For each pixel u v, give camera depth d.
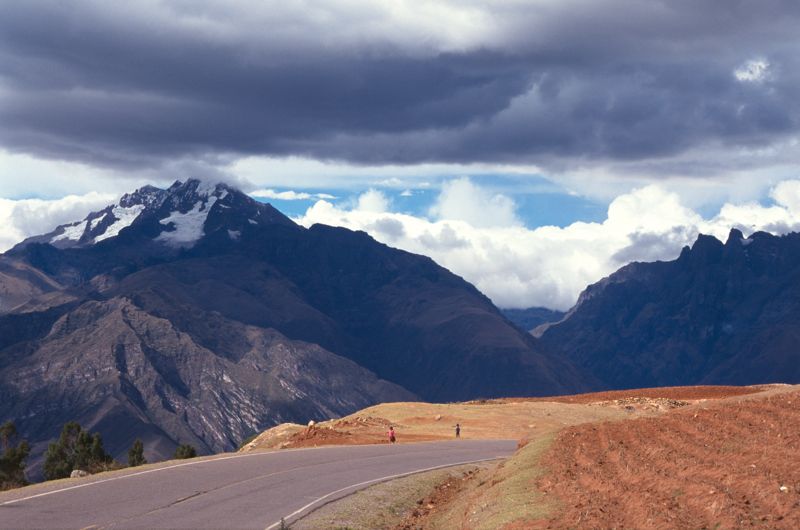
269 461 58.53
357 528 38.31
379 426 94.38
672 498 32.34
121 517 37.00
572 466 41.59
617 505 32.34
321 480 50.31
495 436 90.62
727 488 32.78
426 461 62.56
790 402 54.44
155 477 48.59
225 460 58.25
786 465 35.91
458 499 46.03
